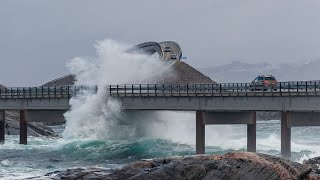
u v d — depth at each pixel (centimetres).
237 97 18250
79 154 19488
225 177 9000
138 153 19488
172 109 19275
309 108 17162
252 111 18525
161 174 9106
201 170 9094
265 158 9294
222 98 18475
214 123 18825
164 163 9569
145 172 9200
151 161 9594
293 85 17788
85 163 17325
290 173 9069
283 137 17675
